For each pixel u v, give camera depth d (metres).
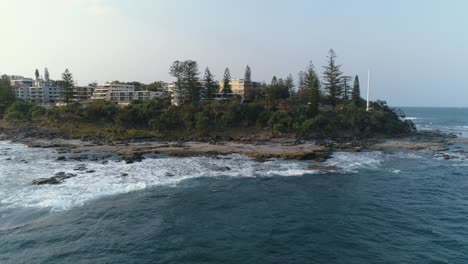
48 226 24.75
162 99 110.81
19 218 26.17
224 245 22.22
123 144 65.81
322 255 20.92
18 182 36.19
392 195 34.00
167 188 35.28
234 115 83.50
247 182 38.31
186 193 33.72
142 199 31.52
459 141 77.56
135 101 101.81
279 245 22.31
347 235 23.95
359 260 20.30
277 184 37.69
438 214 28.42
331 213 28.58
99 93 146.50
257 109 86.00
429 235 23.97
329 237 23.62
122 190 34.09
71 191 33.28
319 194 34.09
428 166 48.88
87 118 89.06
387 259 20.41
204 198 32.22
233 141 72.06
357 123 84.50
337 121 84.44
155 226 25.20
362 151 62.31
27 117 95.94
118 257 20.36
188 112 84.56
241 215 27.89
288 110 89.38
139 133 76.94
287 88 114.62
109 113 87.50
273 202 31.36
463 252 21.27
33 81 186.00
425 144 71.06
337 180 39.88
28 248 21.38
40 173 40.56
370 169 46.31
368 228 25.28
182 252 21.14
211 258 20.39
